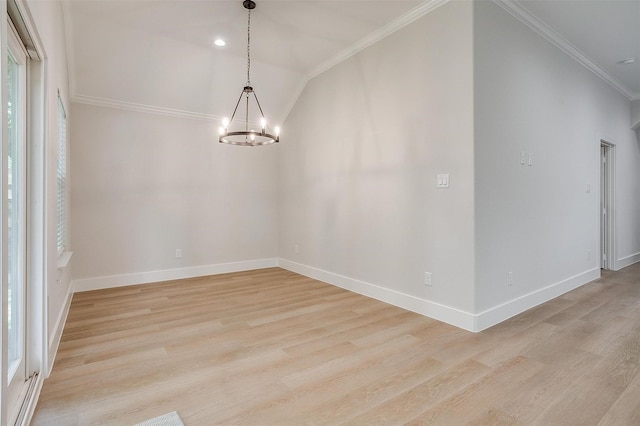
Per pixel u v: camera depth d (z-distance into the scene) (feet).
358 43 12.89
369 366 7.42
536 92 11.43
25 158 6.31
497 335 9.04
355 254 13.48
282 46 13.24
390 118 11.80
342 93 13.99
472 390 6.45
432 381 6.78
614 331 9.24
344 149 13.94
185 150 16.15
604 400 6.09
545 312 10.81
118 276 14.56
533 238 11.35
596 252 15.06
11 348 5.95
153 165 15.38
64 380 6.80
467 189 9.36
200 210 16.58
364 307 11.53
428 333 9.22
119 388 6.53
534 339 8.76
